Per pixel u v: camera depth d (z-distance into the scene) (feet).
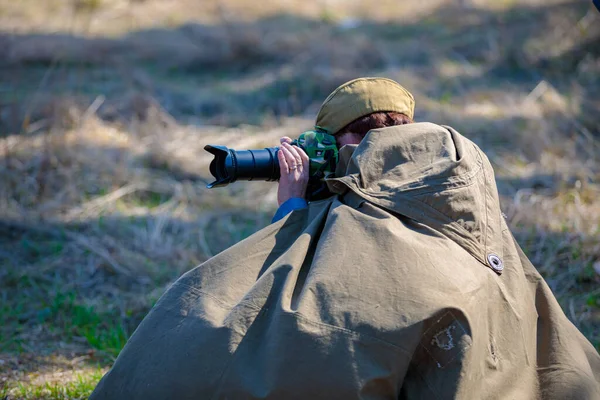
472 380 18.79
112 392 20.11
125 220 49.14
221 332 19.38
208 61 87.56
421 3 108.37
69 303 39.32
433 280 19.25
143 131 62.54
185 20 104.83
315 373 18.38
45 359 33.94
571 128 58.39
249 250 21.22
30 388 31.09
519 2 100.37
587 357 22.21
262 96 73.67
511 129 59.21
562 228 43.55
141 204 51.85
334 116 23.43
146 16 107.55
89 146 57.41
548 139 55.88
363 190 20.88
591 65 73.51
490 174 22.31
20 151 56.59
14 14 107.76
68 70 81.66
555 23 83.76
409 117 23.58
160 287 41.19
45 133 58.13
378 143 21.45
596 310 36.50
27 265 43.83
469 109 66.13
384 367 18.51
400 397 19.16
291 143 23.98
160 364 19.69
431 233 20.43
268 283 19.77
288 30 96.78
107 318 38.04
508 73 75.87
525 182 50.85
